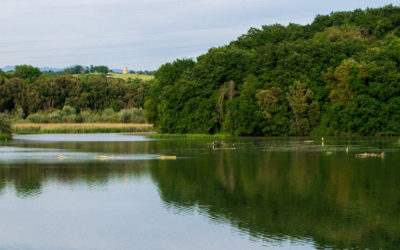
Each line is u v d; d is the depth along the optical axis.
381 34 144.00
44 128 143.25
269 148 78.25
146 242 27.42
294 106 114.31
